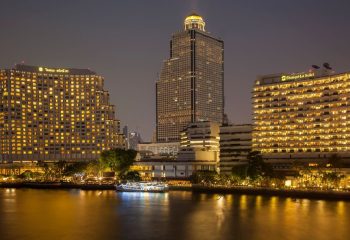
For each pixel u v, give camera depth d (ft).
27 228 489.26
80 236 448.65
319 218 539.29
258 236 442.09
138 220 539.70
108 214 590.96
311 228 477.77
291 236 441.68
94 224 513.04
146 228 487.61
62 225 506.48
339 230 467.52
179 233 459.32
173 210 627.46
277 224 503.20
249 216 560.61
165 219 546.26
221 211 610.24
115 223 518.37
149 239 435.12
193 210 622.54
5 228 489.26
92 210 632.79
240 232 461.37
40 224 513.04
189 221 528.22
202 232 463.42
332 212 588.50
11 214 593.01
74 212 612.29
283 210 612.70
